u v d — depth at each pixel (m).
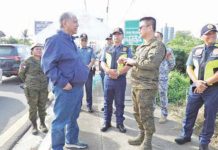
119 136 5.12
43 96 5.49
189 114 4.70
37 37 8.96
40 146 4.80
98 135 5.17
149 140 4.21
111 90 5.26
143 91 4.07
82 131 5.38
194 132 5.29
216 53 4.18
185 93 7.83
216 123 5.28
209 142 4.43
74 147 4.56
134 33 10.57
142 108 4.12
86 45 6.81
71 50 3.90
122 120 5.36
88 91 6.79
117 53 5.16
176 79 8.62
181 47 13.27
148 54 3.96
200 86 4.21
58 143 4.07
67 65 3.86
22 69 5.30
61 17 3.90
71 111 4.08
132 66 4.25
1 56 12.59
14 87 11.46
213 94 4.24
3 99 8.96
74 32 3.96
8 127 6.14
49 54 3.78
